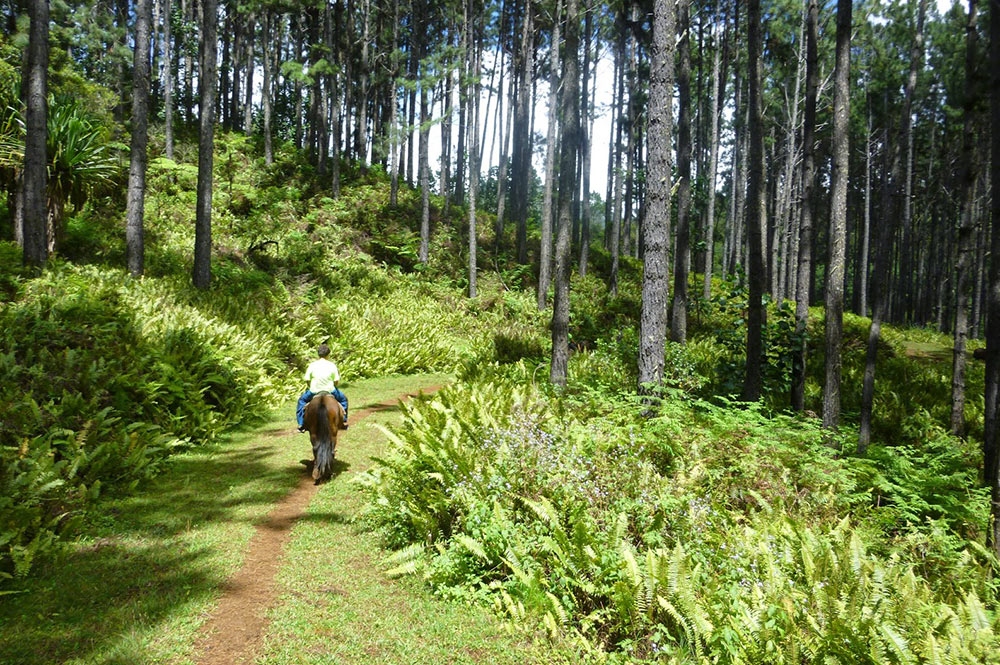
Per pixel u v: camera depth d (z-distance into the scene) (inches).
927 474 307.0
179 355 403.9
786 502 250.8
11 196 606.5
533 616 179.9
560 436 277.1
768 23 1264.8
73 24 1093.1
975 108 476.7
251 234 968.3
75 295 437.7
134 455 288.2
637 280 1379.2
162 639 159.8
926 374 727.1
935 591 197.9
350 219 1235.2
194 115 1626.5
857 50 1489.9
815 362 736.3
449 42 1402.6
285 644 161.3
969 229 499.2
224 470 325.4
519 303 1075.9
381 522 254.5
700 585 174.4
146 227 818.8
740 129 1471.5
